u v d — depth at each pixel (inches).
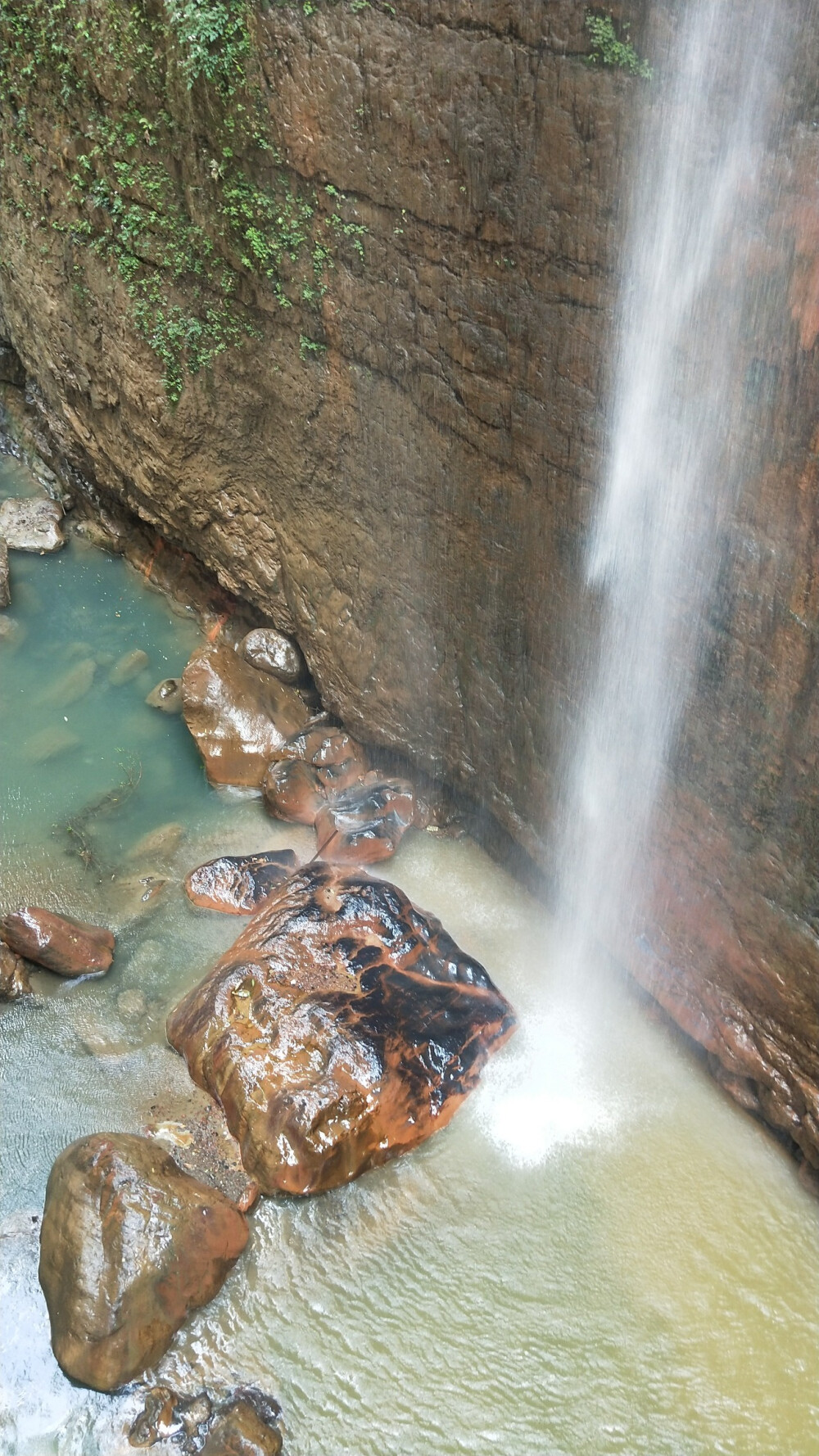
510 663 245.9
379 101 208.4
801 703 180.2
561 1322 195.6
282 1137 208.8
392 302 230.5
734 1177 215.3
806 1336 193.8
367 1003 231.6
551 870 258.4
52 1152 217.5
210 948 261.6
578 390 197.3
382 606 278.4
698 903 218.4
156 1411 180.9
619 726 220.4
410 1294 199.2
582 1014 245.6
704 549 186.1
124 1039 239.5
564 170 180.2
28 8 288.8
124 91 270.5
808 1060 206.2
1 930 251.1
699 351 172.1
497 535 233.1
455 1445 181.0
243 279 269.9
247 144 244.1
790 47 142.3
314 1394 186.2
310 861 281.3
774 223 153.3
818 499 163.9
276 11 219.6
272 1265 202.4
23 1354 188.2
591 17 164.9
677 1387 187.8
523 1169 217.0
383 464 257.0
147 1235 188.5
